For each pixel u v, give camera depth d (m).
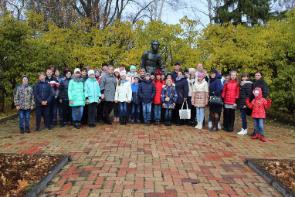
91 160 7.85
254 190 6.20
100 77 13.17
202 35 20.19
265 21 27.20
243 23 27.75
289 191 5.81
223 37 19.94
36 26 20.47
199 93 12.19
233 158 8.29
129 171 7.07
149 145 9.40
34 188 5.77
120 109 12.88
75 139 10.09
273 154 8.83
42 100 11.52
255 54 16.52
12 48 14.41
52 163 7.26
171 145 9.46
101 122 13.33
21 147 9.09
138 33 19.88
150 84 12.85
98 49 20.05
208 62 18.56
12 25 14.44
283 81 14.13
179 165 7.57
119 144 9.46
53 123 12.60
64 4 24.50
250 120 15.17
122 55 19.78
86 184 6.33
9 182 6.09
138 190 6.05
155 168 7.30
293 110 15.36
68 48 19.89
